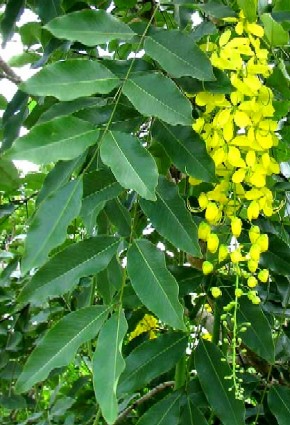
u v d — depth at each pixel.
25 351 1.53
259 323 0.91
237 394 0.80
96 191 0.77
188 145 0.81
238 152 0.82
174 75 0.75
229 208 0.87
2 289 1.45
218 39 0.88
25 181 1.35
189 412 0.88
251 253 0.84
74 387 1.41
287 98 0.89
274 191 1.00
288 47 0.93
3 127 1.06
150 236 1.24
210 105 0.82
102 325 0.70
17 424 1.41
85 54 1.12
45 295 0.71
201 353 0.89
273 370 1.10
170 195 0.77
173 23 1.19
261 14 0.89
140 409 1.21
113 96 0.83
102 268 0.73
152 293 0.70
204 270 0.87
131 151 0.69
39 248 0.67
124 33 0.75
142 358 0.87
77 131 0.69
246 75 0.82
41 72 0.70
